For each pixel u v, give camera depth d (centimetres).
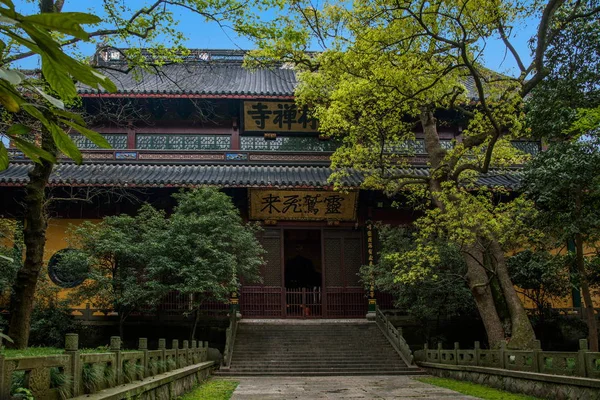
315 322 2573
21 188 2512
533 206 1867
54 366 675
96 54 1347
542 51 1447
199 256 2122
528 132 1753
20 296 1342
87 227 2266
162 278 2164
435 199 1884
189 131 2870
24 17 172
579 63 1622
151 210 2325
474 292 1811
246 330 2453
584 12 1591
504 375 1502
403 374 2092
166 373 1253
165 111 2827
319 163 2845
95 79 193
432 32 1526
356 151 1888
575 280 1988
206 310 2447
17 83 186
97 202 2662
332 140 2911
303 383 1767
